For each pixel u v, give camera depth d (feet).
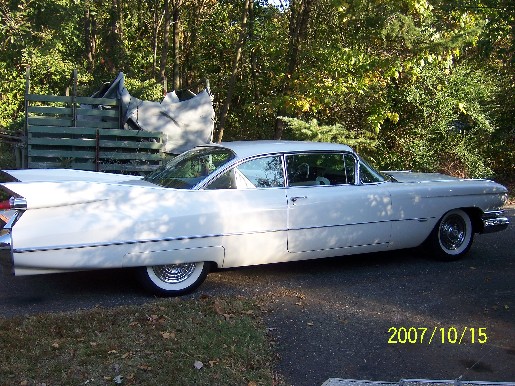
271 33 45.06
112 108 35.68
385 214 21.16
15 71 47.57
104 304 17.37
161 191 17.95
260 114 47.37
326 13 42.98
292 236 19.52
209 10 62.34
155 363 12.98
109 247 16.90
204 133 36.63
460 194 22.70
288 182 19.90
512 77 45.62
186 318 15.75
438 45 38.32
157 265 17.70
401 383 12.16
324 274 21.15
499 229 24.02
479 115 44.16
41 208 16.34
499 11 23.86
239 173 19.19
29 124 33.27
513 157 49.57
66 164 32.96
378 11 37.42
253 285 19.63
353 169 21.25
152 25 69.67
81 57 58.85
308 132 37.01
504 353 14.46
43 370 12.55
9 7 36.65
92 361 12.99
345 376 13.12
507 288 19.43
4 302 17.49
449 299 18.28
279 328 15.64
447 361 13.99
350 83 40.86
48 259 16.30
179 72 61.46
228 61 58.23
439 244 22.72
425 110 43.55
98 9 58.65
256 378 12.69
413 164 44.11
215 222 18.24
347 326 15.92
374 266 22.30
